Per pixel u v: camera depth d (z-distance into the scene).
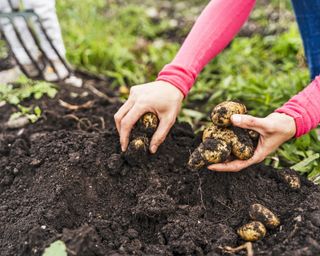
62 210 0.73
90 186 0.77
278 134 0.70
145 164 0.80
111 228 0.73
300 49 1.37
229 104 0.72
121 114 0.76
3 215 0.76
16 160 0.86
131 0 1.90
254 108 1.13
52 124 1.02
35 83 1.12
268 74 1.31
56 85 1.14
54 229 0.71
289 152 0.95
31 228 0.71
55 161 0.81
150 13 1.79
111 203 0.76
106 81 1.32
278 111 0.72
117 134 0.84
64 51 1.19
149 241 0.72
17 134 1.00
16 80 1.14
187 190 0.77
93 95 1.13
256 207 0.71
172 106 0.75
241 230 0.70
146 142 0.77
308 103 0.71
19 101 1.09
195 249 0.68
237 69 1.35
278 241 0.68
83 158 0.79
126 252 0.68
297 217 0.69
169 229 0.71
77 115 1.04
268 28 1.61
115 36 1.55
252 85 1.19
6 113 1.06
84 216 0.75
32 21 1.14
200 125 1.12
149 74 1.37
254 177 0.78
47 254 0.65
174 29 1.67
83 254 0.65
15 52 1.16
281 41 1.41
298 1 0.97
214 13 0.79
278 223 0.70
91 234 0.66
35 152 0.85
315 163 0.90
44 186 0.78
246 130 0.72
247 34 1.60
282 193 0.77
